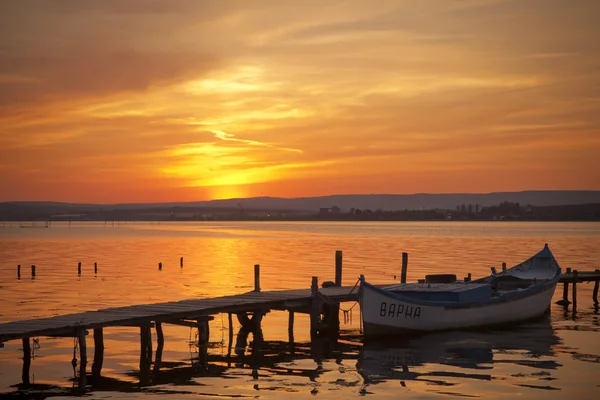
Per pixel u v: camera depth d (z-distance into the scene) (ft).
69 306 141.69
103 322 87.25
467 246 407.44
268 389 76.84
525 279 131.03
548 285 126.41
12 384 79.71
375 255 319.88
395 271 228.43
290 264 264.72
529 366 87.25
